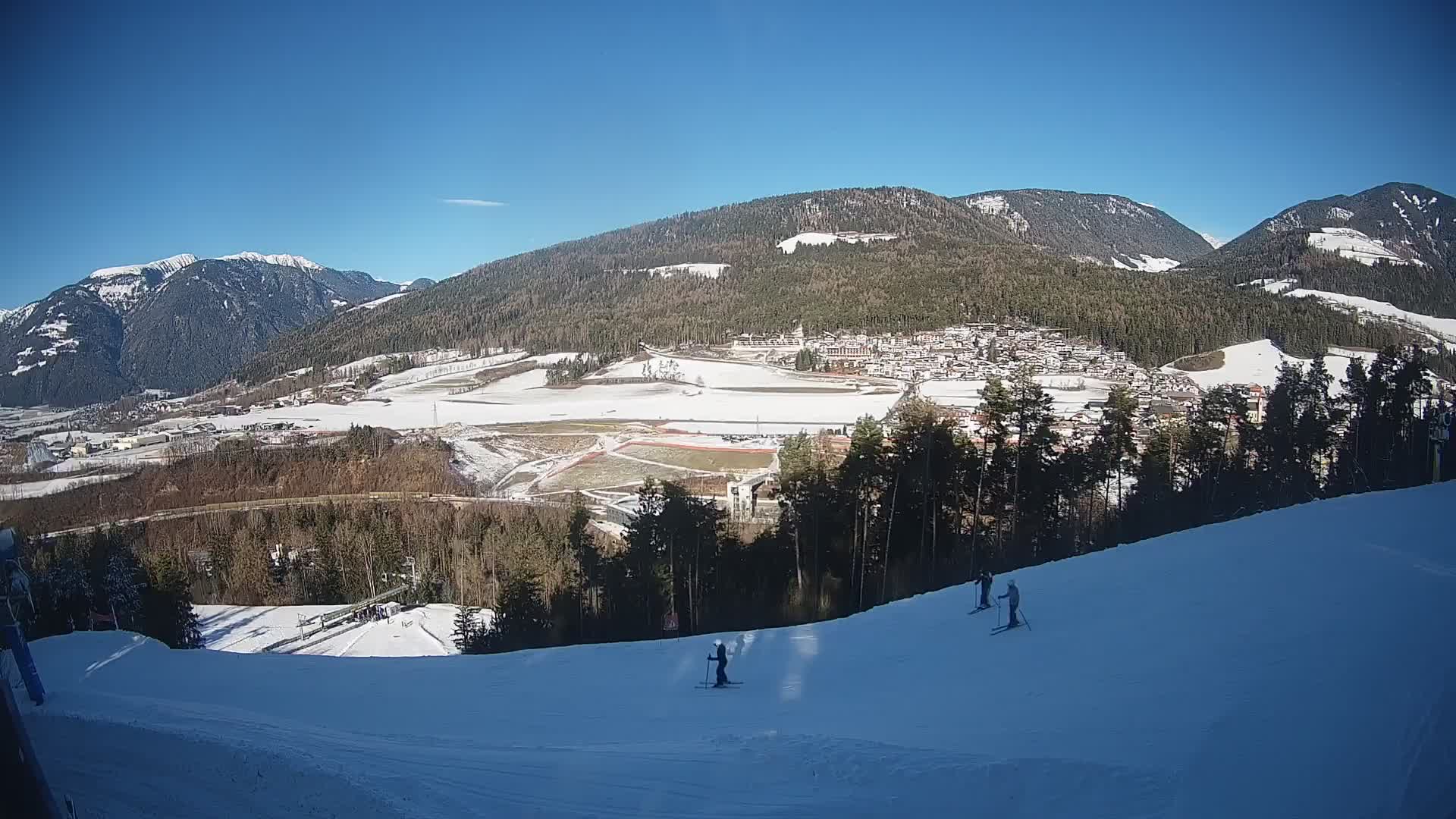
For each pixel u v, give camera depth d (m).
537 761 12.63
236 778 11.59
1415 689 11.84
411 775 11.86
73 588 48.16
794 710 17.92
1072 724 13.35
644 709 18.91
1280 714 12.03
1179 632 18.06
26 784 8.43
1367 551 22.91
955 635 22.53
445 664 25.73
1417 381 51.97
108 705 17.00
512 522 64.44
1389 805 9.01
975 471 43.22
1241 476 49.06
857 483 42.56
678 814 10.25
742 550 45.72
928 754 12.26
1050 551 43.47
